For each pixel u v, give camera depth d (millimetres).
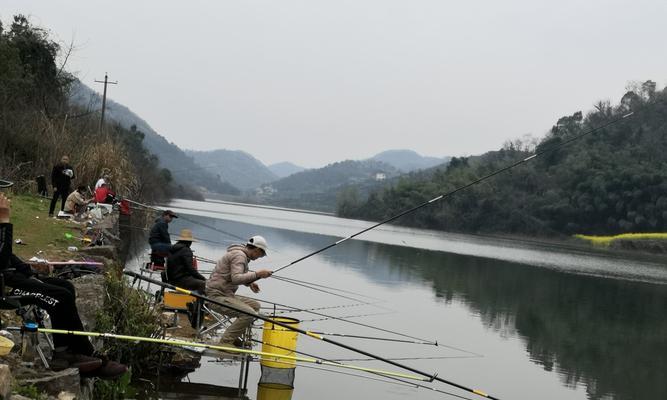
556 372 13867
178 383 9242
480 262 42438
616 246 96562
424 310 19938
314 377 10914
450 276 31328
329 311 17703
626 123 128625
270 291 20062
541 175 115000
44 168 25781
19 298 5980
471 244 68812
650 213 101625
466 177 116688
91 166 26766
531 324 19859
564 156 125500
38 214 17781
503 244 78188
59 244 13328
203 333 10078
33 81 33938
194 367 10102
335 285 23516
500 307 22703
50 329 5969
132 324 8945
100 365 6273
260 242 9914
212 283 9719
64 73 40375
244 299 9945
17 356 6184
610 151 121750
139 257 21406
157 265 13617
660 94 133250
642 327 21375
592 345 17547
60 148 26766
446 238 80875
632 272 47938
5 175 22625
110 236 18109
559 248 81688
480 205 111812
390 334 15594
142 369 9344
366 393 10312
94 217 19453
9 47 32875
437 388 11281
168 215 14070
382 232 83000
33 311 6176
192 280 10570
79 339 6250
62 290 6152
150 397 8516
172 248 10805
